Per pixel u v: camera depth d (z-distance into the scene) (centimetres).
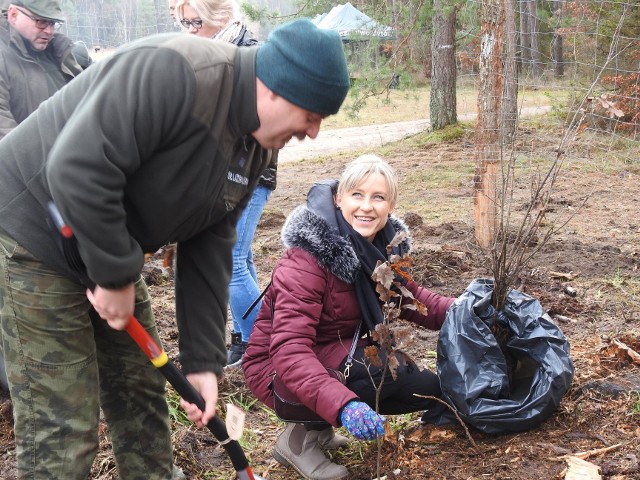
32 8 404
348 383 301
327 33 206
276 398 299
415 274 565
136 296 250
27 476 224
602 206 833
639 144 1012
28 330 219
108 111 190
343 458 317
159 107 193
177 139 201
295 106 206
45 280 217
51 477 223
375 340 273
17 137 215
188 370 241
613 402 329
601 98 390
